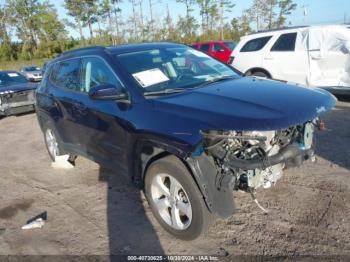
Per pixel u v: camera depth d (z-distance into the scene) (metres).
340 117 6.68
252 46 9.11
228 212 2.99
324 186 3.95
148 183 3.43
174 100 3.26
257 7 47.19
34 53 54.62
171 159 3.10
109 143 3.93
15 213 4.12
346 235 3.10
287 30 8.45
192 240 3.25
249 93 3.27
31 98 10.70
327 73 7.74
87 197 4.34
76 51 4.83
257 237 3.20
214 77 4.02
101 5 51.53
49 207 4.19
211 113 2.89
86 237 3.49
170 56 4.22
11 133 8.53
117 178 4.81
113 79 3.84
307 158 3.41
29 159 6.16
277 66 8.52
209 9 46.09
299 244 3.05
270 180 3.18
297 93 3.27
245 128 2.66
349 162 4.53
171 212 3.31
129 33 51.03
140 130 3.28
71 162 5.52
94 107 4.02
